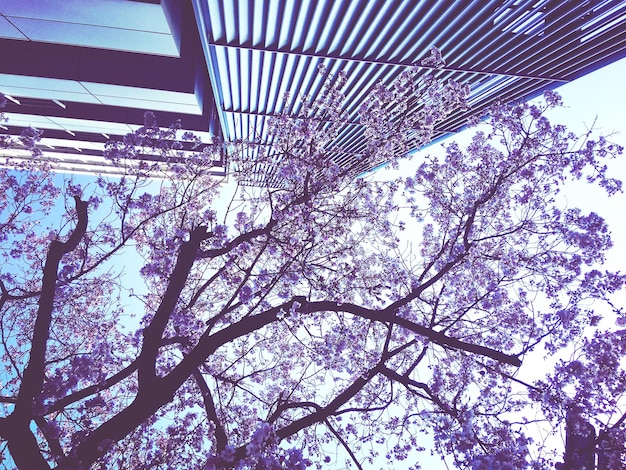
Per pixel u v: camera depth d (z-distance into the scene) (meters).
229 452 4.93
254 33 15.19
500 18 14.45
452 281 8.40
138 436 7.48
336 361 8.26
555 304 7.59
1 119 8.66
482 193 7.91
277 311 6.20
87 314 9.62
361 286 7.39
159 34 11.84
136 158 7.50
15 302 8.57
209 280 7.18
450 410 6.06
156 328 5.69
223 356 9.32
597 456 5.95
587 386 6.12
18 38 12.76
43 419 5.51
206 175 8.46
